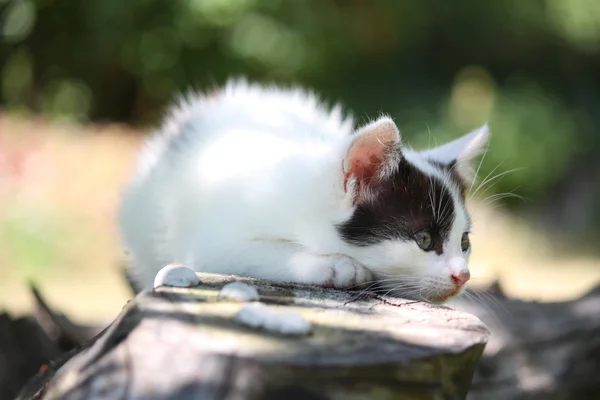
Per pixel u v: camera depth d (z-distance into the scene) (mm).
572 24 2605
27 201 1728
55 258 1672
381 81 2727
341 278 823
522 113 2537
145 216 940
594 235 2246
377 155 833
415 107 2566
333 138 921
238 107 974
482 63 2857
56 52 2605
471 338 714
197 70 2617
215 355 675
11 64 2605
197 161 910
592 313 985
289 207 839
